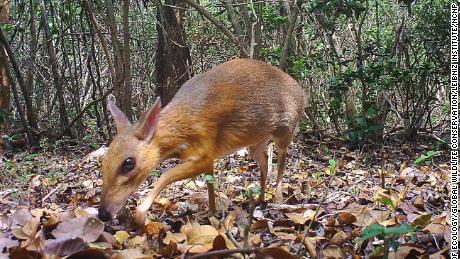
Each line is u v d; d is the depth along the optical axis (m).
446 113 1.87
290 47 1.89
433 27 1.71
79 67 2.15
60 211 0.83
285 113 0.91
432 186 1.07
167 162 1.37
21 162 1.44
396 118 2.03
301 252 0.66
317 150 1.59
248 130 0.83
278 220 0.76
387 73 1.65
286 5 1.73
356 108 2.05
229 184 1.12
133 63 2.12
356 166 1.37
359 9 1.66
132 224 0.77
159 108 0.73
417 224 0.72
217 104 0.79
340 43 2.12
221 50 2.14
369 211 0.77
